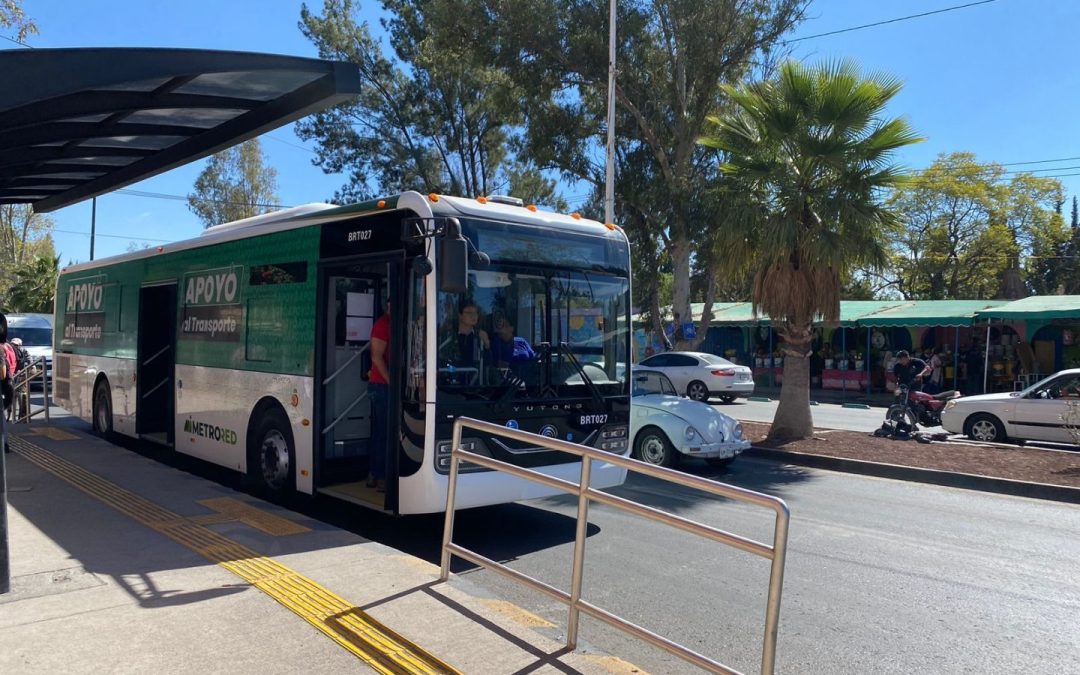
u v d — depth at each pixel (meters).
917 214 40.88
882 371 29.27
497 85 25.14
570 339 7.77
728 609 5.89
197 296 10.20
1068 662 5.05
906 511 9.41
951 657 5.10
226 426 9.45
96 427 13.16
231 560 5.97
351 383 8.16
